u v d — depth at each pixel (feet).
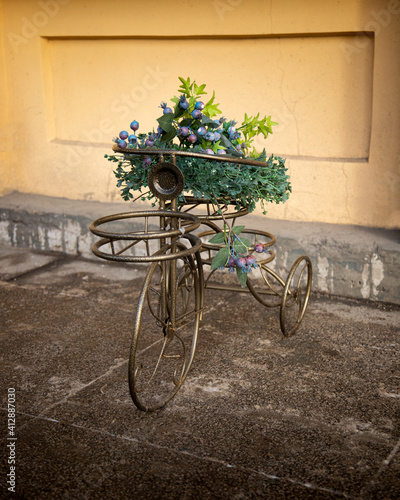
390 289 13.96
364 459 8.21
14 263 17.24
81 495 7.49
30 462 8.14
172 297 9.64
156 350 11.68
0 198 19.20
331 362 11.16
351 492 7.52
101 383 10.38
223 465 8.09
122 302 14.34
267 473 7.91
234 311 13.62
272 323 12.96
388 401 9.78
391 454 8.33
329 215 15.92
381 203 15.25
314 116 15.80
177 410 9.50
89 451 8.40
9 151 19.48
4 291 15.06
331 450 8.43
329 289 14.67
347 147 15.65
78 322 13.12
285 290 11.66
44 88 18.63
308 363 11.12
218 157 8.82
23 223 18.29
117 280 15.90
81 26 17.60
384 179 15.08
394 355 11.46
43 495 7.48
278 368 10.91
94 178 18.56
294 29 15.21
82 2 17.42
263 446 8.52
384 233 14.88
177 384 10.02
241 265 9.64
